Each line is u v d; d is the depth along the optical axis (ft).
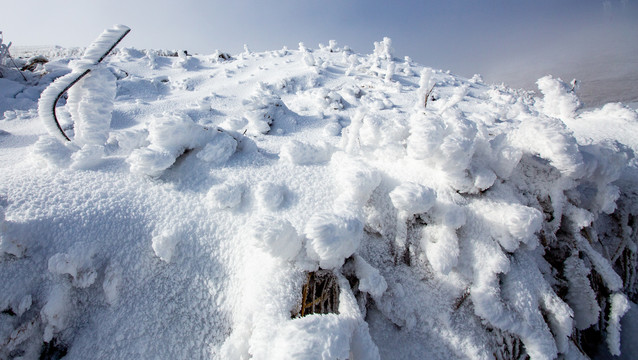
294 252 6.24
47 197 7.28
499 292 6.72
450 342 6.43
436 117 7.45
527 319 6.55
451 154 7.09
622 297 7.68
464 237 7.29
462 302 6.77
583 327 7.72
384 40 50.42
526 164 8.66
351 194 7.55
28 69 38.78
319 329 4.64
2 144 15.88
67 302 6.18
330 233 5.77
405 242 7.34
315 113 22.97
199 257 7.09
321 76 35.86
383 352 6.43
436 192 7.67
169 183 8.21
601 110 15.24
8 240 6.05
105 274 6.48
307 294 6.11
